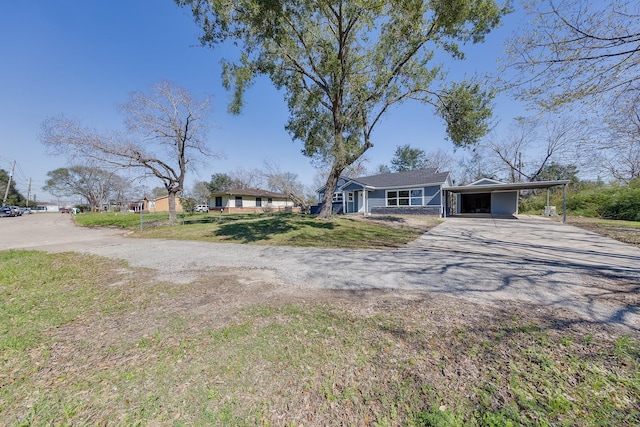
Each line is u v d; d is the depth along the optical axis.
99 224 18.73
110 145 13.46
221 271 5.38
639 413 1.66
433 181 18.66
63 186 52.88
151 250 8.02
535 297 3.62
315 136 13.27
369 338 2.64
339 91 11.21
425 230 11.43
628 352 2.28
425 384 1.98
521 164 27.14
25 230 15.98
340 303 3.57
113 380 2.10
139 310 3.48
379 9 8.03
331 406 1.81
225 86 10.50
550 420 1.63
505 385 1.93
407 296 3.78
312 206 23.03
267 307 3.48
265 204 36.91
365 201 20.52
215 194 32.25
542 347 2.39
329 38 11.28
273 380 2.08
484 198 24.12
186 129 15.59
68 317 3.29
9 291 4.33
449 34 9.29
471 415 1.69
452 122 10.80
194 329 2.92
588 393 1.83
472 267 5.23
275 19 8.50
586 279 4.33
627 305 3.29
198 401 1.87
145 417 1.74
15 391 1.99
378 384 2.00
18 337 2.78
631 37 4.08
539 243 7.94
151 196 49.06
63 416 1.76
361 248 7.54
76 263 6.36
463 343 2.50
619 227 11.25
